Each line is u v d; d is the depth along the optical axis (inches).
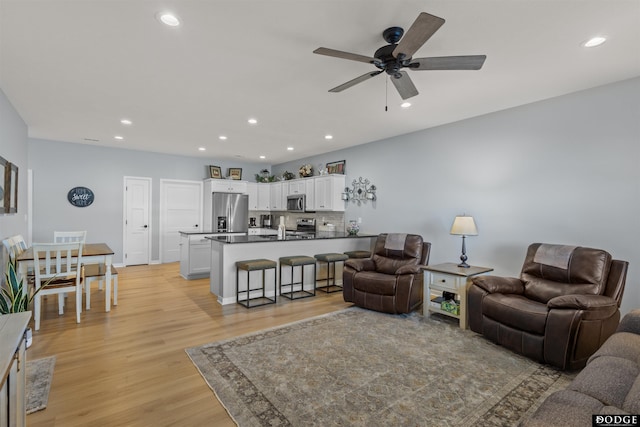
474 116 165.6
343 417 75.1
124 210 266.5
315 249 199.2
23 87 127.5
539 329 100.7
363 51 99.0
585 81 121.0
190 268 219.0
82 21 83.2
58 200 239.5
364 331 128.7
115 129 195.8
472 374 95.3
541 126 141.9
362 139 218.8
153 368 97.3
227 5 76.4
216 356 105.3
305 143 233.0
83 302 164.4
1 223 134.2
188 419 74.3
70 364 99.2
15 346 47.7
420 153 193.5
